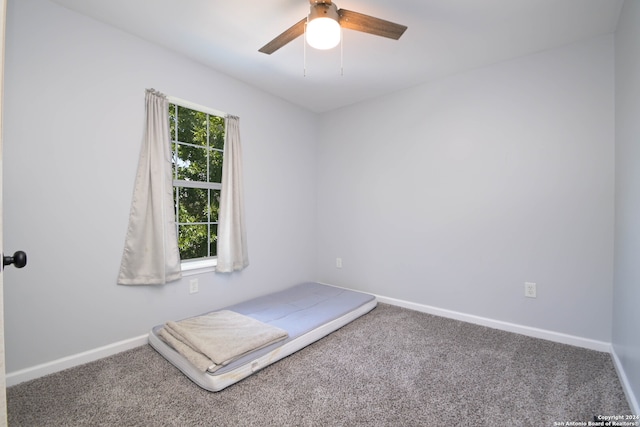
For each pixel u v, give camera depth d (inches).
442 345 91.5
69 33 76.5
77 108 78.0
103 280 83.1
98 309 82.4
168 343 81.4
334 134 149.0
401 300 127.6
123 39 86.0
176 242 97.9
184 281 101.0
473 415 60.9
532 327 98.1
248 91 120.7
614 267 83.7
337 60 101.9
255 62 103.7
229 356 72.1
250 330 85.7
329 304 114.7
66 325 77.2
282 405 63.7
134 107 88.4
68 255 77.2
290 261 141.3
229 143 112.5
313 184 153.6
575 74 90.3
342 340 95.0
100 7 75.8
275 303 115.6
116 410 61.6
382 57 99.7
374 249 135.8
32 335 72.4
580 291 90.4
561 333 93.4
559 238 93.3
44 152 73.2
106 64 82.8
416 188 122.4
